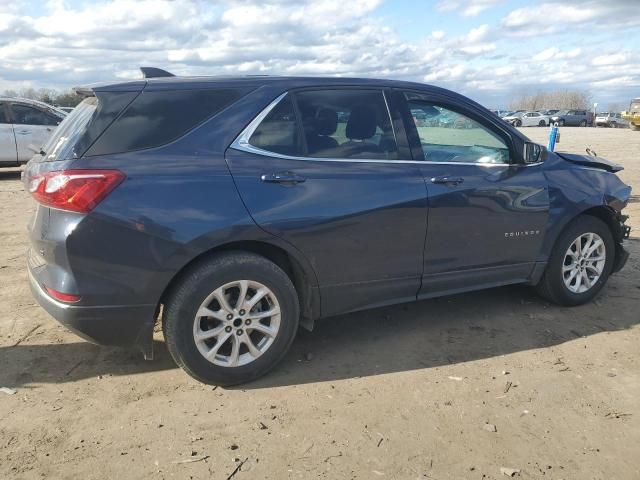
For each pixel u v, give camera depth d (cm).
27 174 323
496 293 495
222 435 285
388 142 371
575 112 5391
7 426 290
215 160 316
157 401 316
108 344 311
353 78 373
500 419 302
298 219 329
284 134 339
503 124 421
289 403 316
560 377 347
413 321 433
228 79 339
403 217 363
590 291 462
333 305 361
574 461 268
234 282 318
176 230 300
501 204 403
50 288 299
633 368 359
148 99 314
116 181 292
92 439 280
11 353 369
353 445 278
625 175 1309
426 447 277
